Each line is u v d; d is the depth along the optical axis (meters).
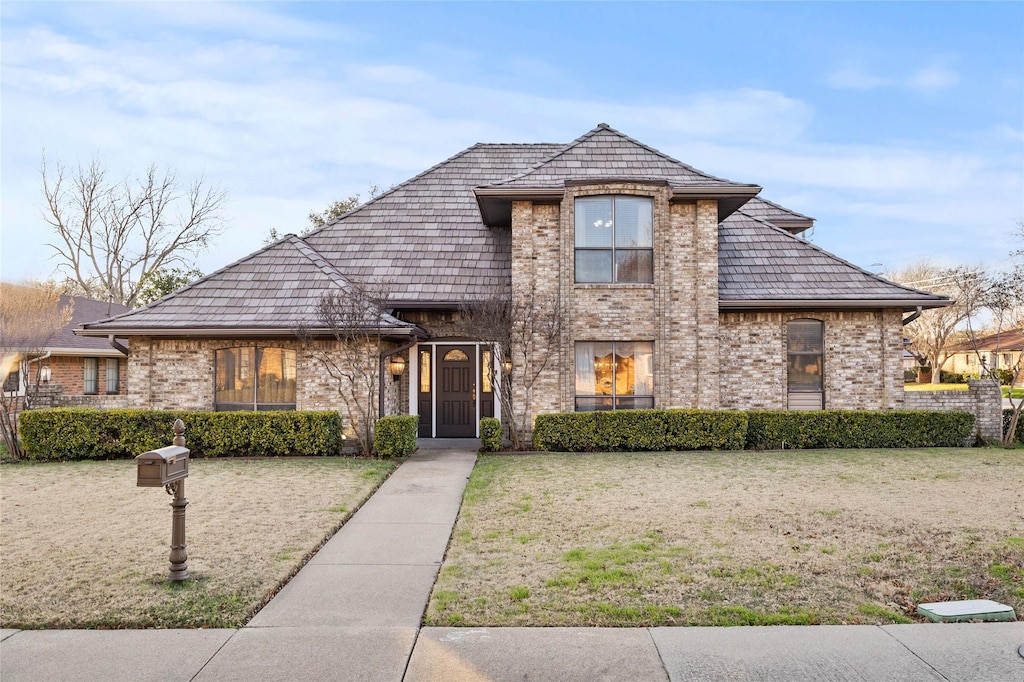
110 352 23.06
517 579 5.66
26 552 6.45
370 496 9.19
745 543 6.63
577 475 10.52
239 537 6.99
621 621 4.79
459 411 15.49
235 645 4.45
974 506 8.17
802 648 4.36
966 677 3.99
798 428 13.56
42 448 12.46
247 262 15.25
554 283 14.48
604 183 14.19
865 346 15.00
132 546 6.65
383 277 15.48
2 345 17.19
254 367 14.09
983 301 24.09
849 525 7.27
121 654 4.31
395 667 4.12
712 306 14.32
